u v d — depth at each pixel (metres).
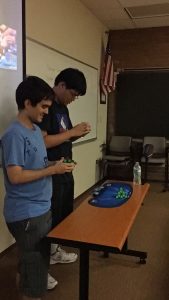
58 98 2.04
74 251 2.78
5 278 2.30
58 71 3.45
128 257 2.67
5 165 1.45
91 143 4.85
